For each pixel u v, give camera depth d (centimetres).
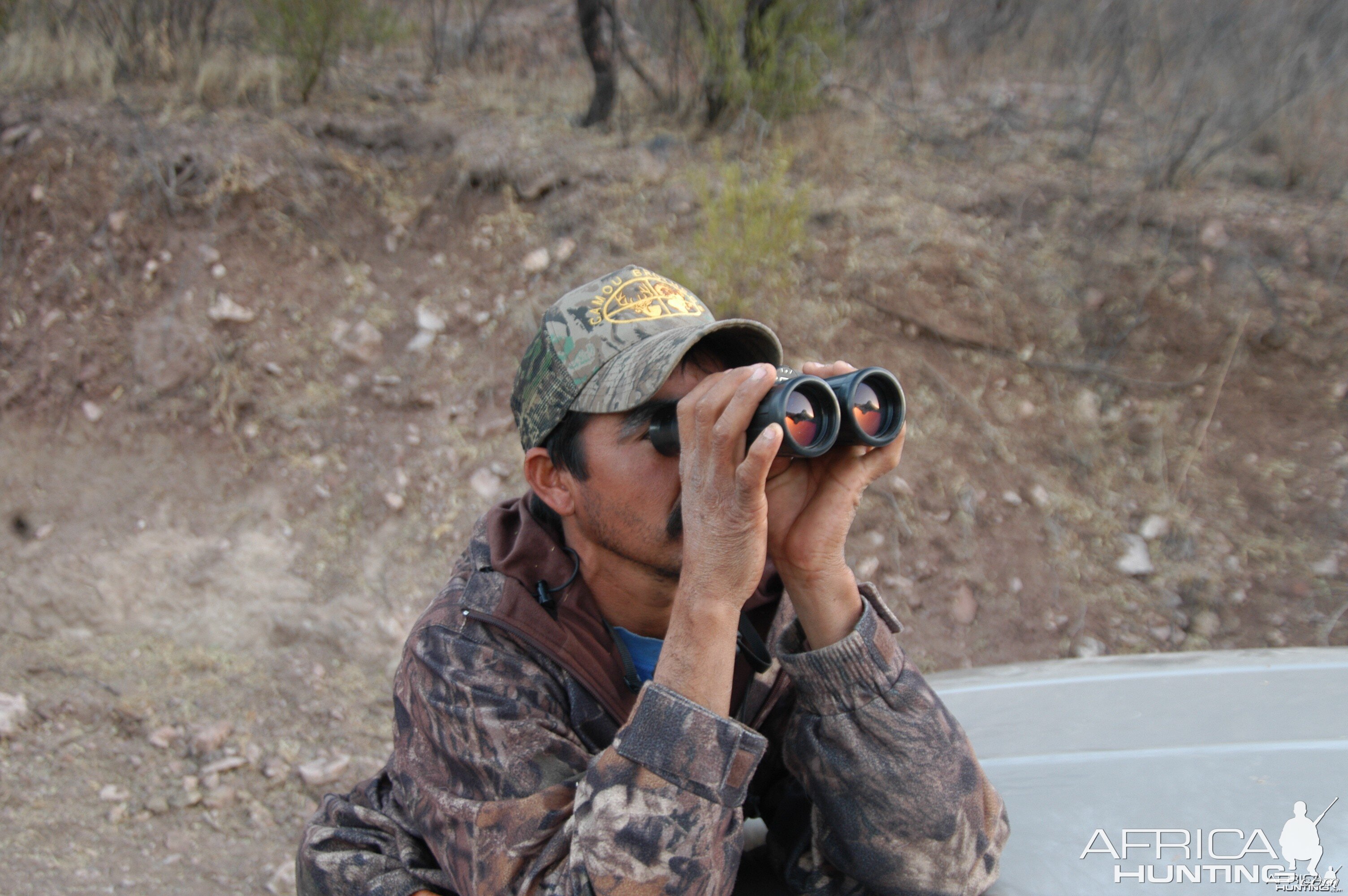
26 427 448
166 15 563
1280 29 603
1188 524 405
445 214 487
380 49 648
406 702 131
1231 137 538
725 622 115
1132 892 113
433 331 453
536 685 126
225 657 376
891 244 457
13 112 518
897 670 126
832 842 128
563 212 474
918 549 391
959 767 124
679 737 111
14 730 341
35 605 394
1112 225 479
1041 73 635
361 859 136
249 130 507
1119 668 167
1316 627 377
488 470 416
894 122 551
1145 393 437
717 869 112
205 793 323
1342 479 414
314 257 473
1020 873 121
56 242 482
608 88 529
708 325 125
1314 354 444
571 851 112
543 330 135
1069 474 417
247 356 447
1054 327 446
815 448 115
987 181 500
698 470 114
